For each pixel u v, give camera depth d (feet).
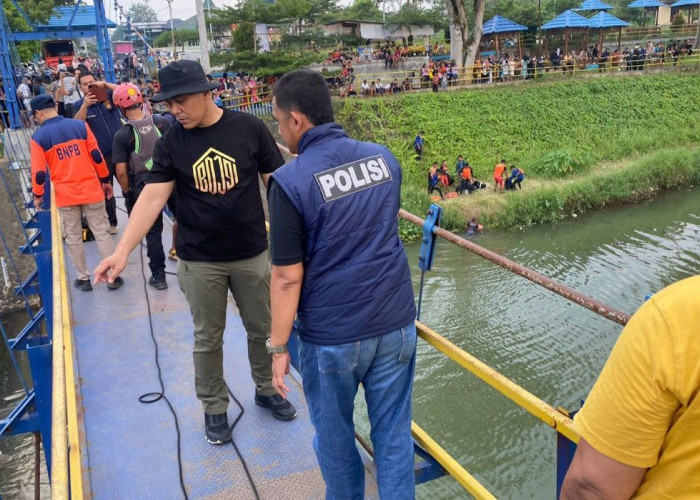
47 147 18.11
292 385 13.20
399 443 7.71
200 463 10.96
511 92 97.71
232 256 10.44
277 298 7.21
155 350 15.29
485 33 125.08
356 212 6.98
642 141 94.48
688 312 3.79
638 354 3.92
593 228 73.26
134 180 18.84
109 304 18.28
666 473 4.02
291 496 10.11
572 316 49.16
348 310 7.07
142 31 140.56
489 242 69.15
